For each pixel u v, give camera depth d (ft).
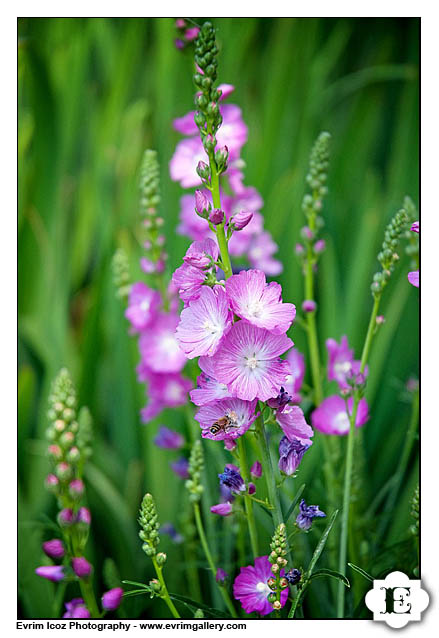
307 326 2.46
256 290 1.94
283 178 3.51
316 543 2.55
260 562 2.10
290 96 3.87
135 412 2.98
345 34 4.25
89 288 3.54
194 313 1.97
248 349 1.94
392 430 2.92
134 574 2.63
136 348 3.01
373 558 2.29
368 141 4.06
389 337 2.92
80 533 2.08
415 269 2.36
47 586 2.51
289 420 2.01
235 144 2.43
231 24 3.95
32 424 3.02
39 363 3.11
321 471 2.61
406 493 2.55
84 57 4.08
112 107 3.93
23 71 3.48
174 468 2.58
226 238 1.98
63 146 3.85
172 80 3.84
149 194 2.52
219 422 1.96
